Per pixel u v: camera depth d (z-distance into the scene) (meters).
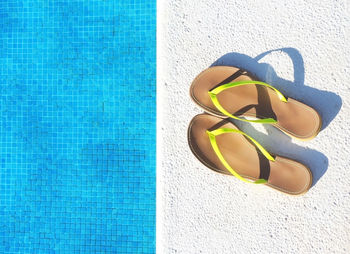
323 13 1.49
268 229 1.53
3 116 1.71
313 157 1.51
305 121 1.47
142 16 1.61
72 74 1.66
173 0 1.54
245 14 1.52
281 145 1.54
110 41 1.64
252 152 1.53
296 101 1.47
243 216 1.54
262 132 1.54
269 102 1.50
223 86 1.40
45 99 1.68
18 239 1.72
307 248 1.52
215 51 1.54
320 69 1.50
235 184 1.54
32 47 1.68
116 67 1.64
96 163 1.66
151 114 1.63
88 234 1.67
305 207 1.52
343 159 1.50
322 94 1.50
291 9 1.50
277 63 1.52
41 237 1.70
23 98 1.69
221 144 1.54
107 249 1.67
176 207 1.57
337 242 1.51
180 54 1.55
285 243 1.53
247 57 1.53
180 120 1.56
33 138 1.69
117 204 1.66
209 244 1.56
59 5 1.65
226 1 1.52
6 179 1.72
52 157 1.69
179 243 1.57
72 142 1.67
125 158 1.65
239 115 1.52
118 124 1.64
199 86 1.51
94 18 1.64
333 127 1.50
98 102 1.65
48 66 1.67
